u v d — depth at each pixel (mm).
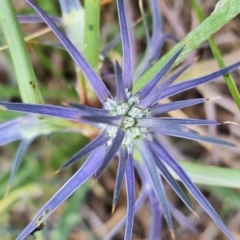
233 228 261
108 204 267
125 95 144
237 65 140
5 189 237
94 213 267
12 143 258
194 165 177
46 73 270
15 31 163
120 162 140
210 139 137
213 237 260
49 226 257
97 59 186
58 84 270
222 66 174
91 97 196
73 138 251
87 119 127
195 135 137
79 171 144
